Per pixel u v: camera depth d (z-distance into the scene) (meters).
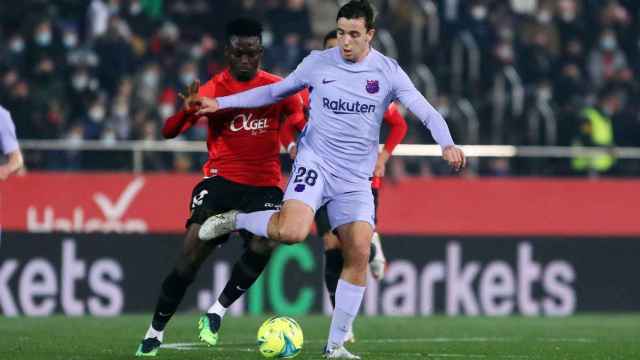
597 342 40.44
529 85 74.00
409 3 75.00
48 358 31.34
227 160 32.88
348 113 30.72
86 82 68.12
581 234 59.38
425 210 59.34
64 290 55.38
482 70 73.75
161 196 57.62
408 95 30.81
